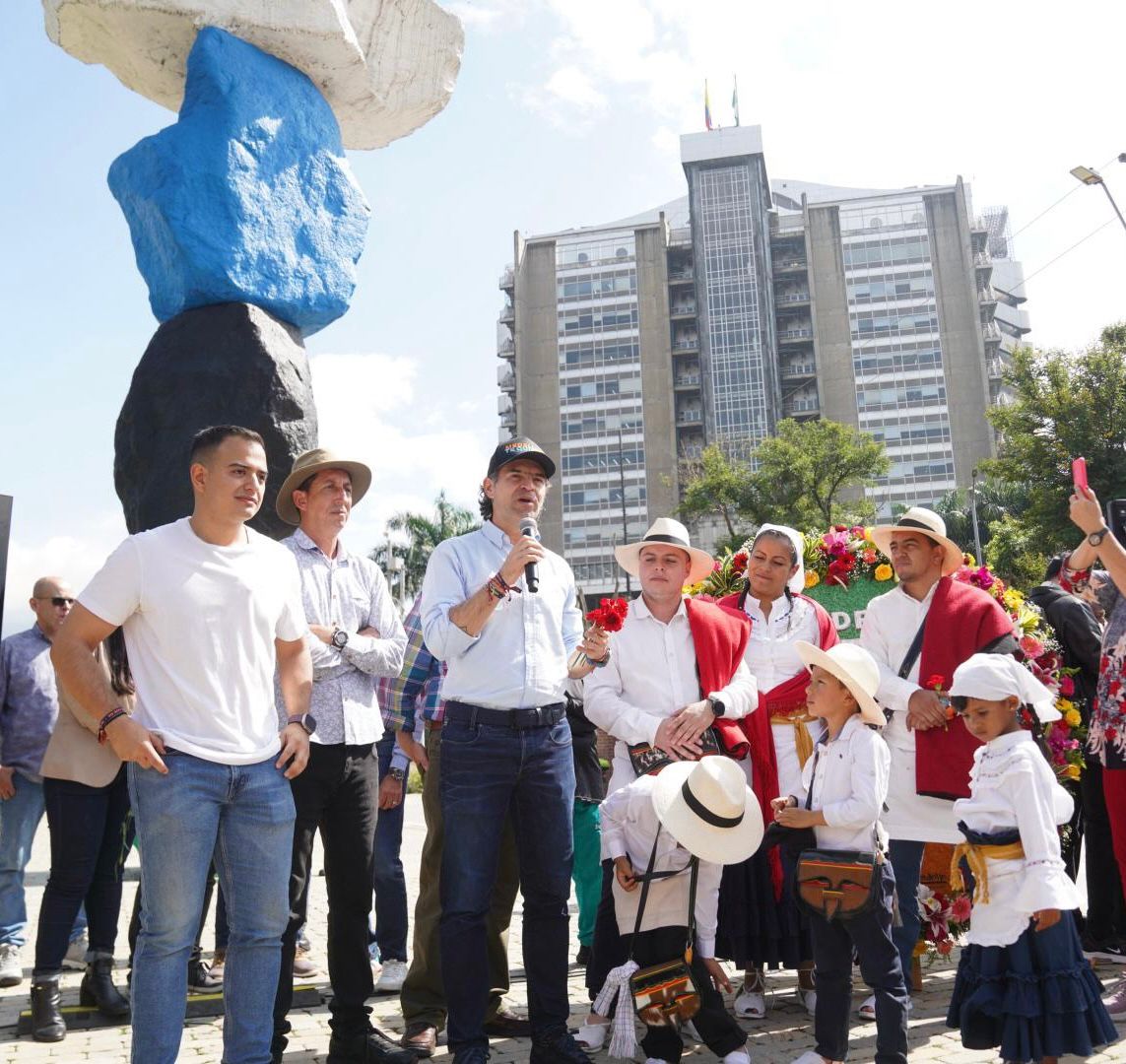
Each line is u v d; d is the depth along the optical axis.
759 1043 4.33
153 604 3.27
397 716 4.87
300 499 4.47
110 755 4.70
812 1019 4.76
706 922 4.11
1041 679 5.48
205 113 5.67
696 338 81.69
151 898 3.18
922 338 79.44
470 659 3.91
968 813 3.78
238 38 5.87
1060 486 29.38
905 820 4.80
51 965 4.46
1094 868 5.55
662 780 4.13
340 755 3.95
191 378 5.43
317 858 11.81
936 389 78.50
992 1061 3.96
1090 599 5.64
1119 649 4.68
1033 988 3.53
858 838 3.93
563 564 4.39
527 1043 4.38
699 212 82.19
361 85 6.33
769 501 44.06
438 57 6.69
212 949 5.99
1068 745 5.41
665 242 83.19
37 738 5.94
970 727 3.85
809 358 80.88
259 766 3.38
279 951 3.40
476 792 3.81
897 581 6.18
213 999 4.84
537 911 3.87
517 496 4.24
